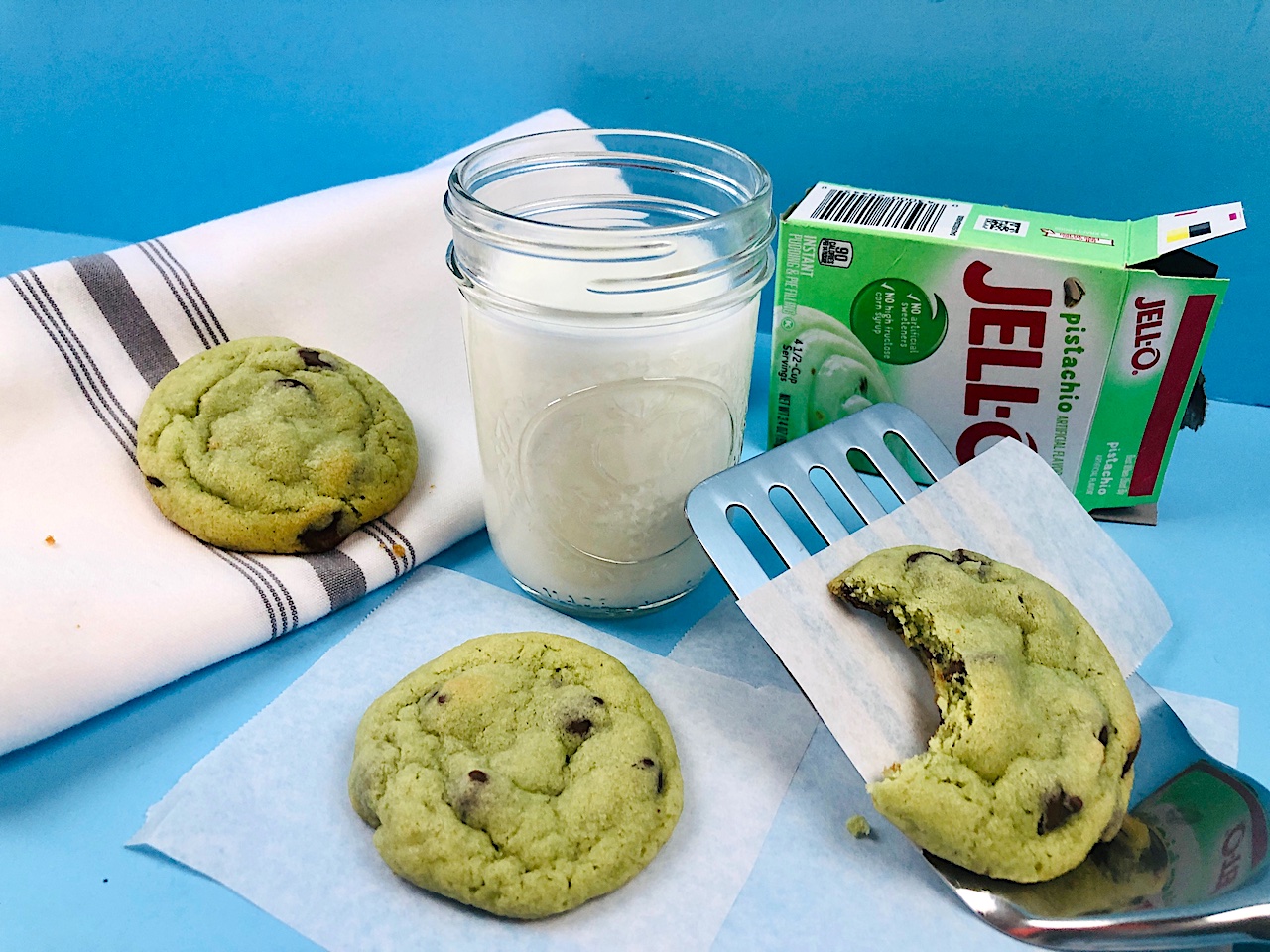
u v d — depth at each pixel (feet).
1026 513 0.96
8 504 0.97
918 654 0.85
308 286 1.16
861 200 1.09
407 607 0.99
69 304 1.05
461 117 1.31
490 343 0.89
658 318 0.85
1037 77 1.11
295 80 1.33
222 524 0.97
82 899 0.77
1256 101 1.07
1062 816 0.78
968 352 1.05
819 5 1.13
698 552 0.97
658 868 0.79
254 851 0.79
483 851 0.77
